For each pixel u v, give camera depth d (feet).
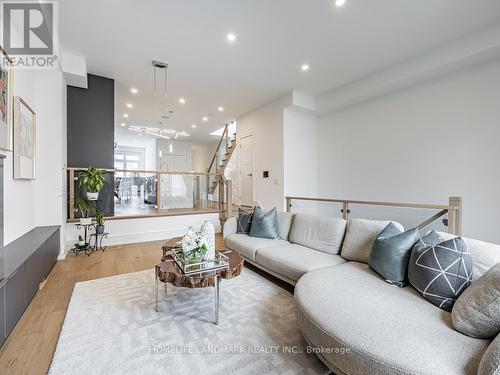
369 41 11.25
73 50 11.80
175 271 6.65
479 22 9.93
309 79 15.35
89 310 7.14
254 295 8.14
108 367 4.92
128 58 12.59
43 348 5.54
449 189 12.56
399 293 5.43
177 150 36.96
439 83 12.89
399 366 3.45
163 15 9.37
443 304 4.74
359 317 4.54
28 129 9.90
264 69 13.97
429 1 8.77
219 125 27.17
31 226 10.53
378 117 15.80
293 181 18.74
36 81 11.21
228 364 5.03
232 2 8.73
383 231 7.10
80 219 13.25
